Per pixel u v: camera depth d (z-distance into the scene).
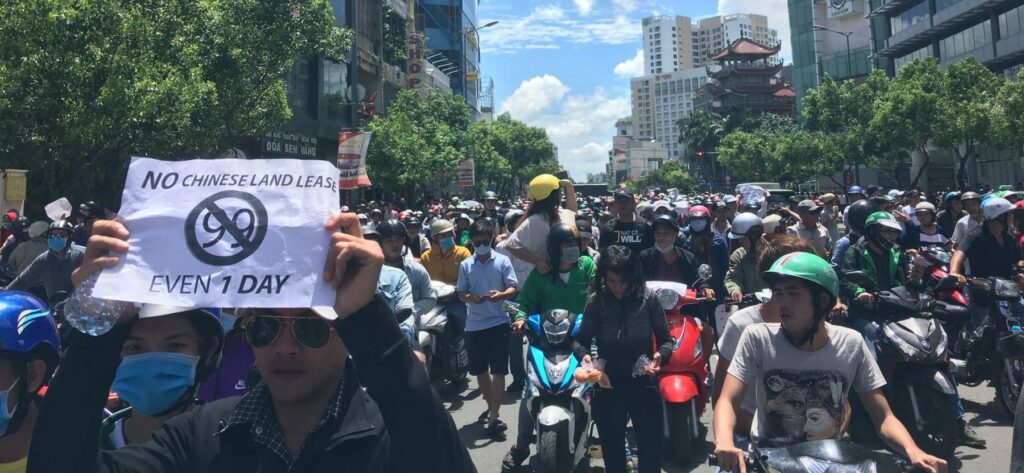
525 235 5.42
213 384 3.02
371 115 33.56
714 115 97.56
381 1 39.06
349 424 1.62
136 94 12.09
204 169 1.55
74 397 1.45
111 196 14.31
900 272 5.23
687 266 5.96
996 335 5.67
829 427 2.77
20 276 6.43
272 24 15.68
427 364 6.86
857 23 75.12
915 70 37.56
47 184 13.24
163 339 2.19
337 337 1.63
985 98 32.28
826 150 46.34
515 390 7.37
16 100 11.15
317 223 1.47
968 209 8.73
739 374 2.86
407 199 37.47
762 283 6.13
